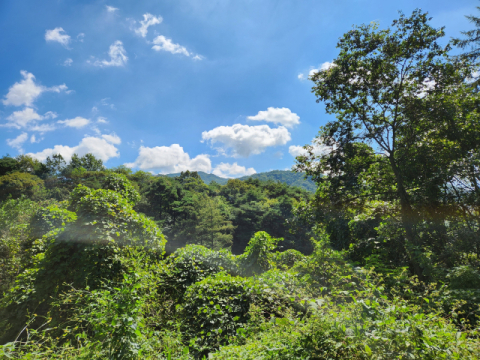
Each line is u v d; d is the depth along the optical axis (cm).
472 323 358
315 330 277
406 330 242
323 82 1304
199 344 402
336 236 1247
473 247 831
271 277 573
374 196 1224
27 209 1292
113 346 275
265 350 287
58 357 282
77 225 556
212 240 3878
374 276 537
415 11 1104
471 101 1042
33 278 521
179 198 5153
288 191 7094
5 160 6006
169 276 633
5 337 438
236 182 8294
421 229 1009
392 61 1177
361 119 1256
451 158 987
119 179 1083
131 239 607
